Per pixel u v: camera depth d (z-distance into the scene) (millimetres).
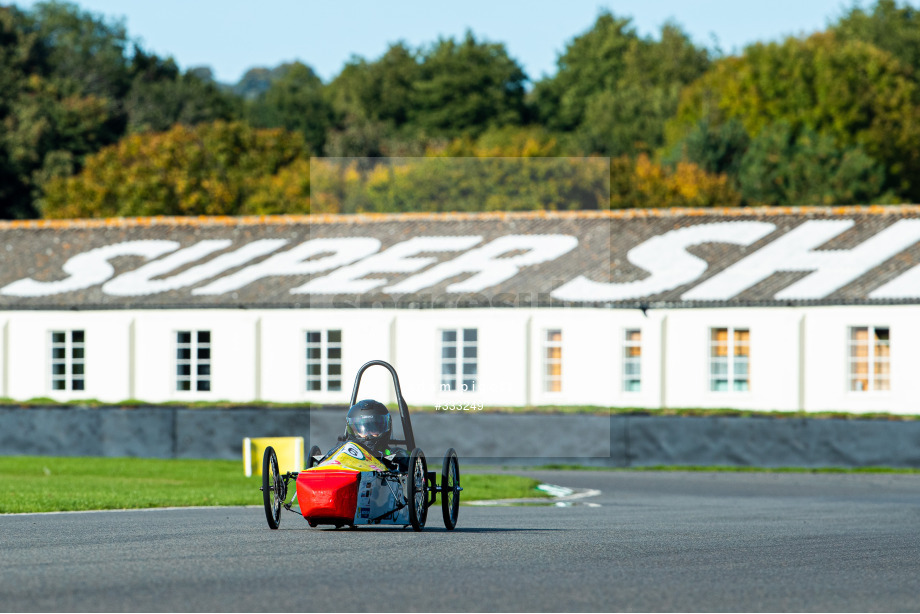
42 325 157125
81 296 158125
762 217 163875
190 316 153125
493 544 49406
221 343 152000
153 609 32500
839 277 144625
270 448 55781
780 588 37844
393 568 40812
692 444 127250
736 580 39438
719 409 132250
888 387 138500
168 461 129000
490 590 36344
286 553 44812
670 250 156625
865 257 149000
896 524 64500
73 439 135500
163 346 154125
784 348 141125
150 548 46219
